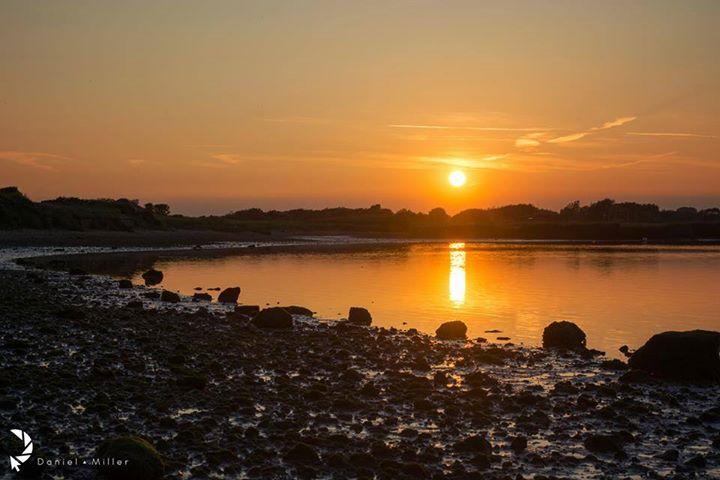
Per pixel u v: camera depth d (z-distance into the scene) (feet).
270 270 222.48
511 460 46.55
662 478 43.91
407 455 46.01
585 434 52.24
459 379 69.46
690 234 597.11
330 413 55.62
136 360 70.49
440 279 194.08
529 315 123.75
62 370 63.67
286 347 82.58
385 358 79.05
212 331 92.07
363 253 335.88
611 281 189.37
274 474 42.63
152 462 41.32
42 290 136.56
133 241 375.25
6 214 367.04
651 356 73.31
